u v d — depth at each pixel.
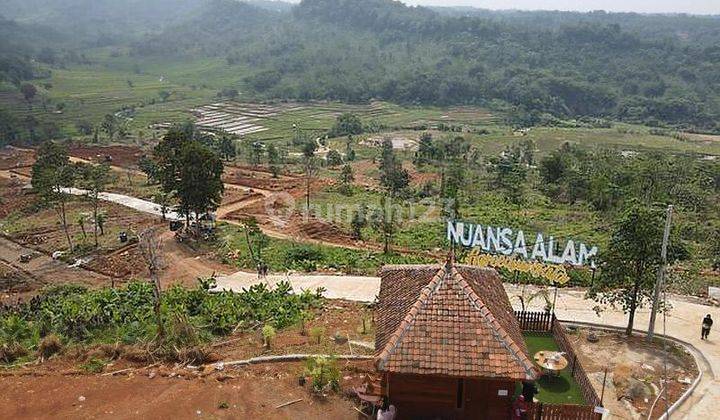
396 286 22.16
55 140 128.38
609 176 72.44
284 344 26.58
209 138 110.81
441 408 19.25
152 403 21.39
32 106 167.00
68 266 47.44
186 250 48.47
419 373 18.09
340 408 21.47
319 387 22.39
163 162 52.50
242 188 73.31
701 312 32.19
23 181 80.94
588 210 64.44
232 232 53.12
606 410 20.86
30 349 25.98
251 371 23.94
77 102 180.38
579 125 177.62
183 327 26.28
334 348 26.19
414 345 18.56
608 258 28.58
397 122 172.25
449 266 20.27
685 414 22.69
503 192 76.31
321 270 41.84
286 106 195.38
